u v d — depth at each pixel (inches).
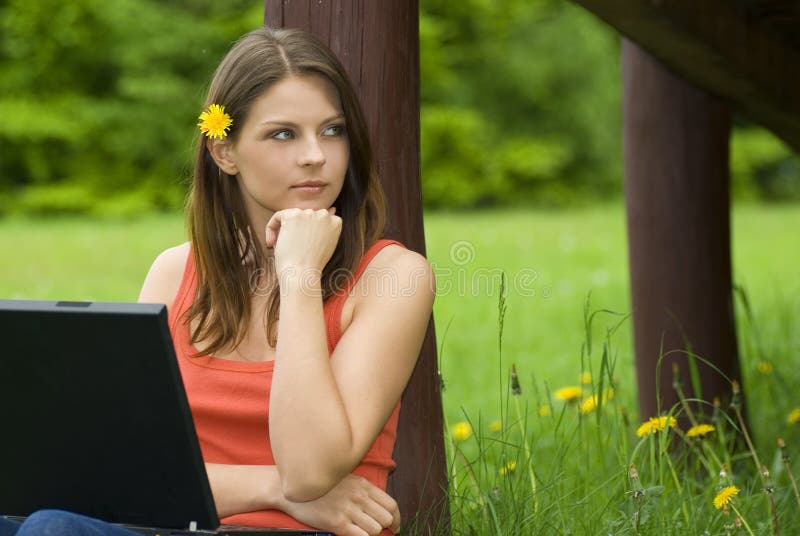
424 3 1159.0
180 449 96.7
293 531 105.6
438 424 142.9
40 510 96.3
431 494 140.8
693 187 219.8
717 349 218.8
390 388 111.8
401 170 137.3
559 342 351.3
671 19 168.9
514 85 1176.8
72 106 1045.8
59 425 98.0
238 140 118.0
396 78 136.2
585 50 1170.0
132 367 94.3
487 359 329.4
